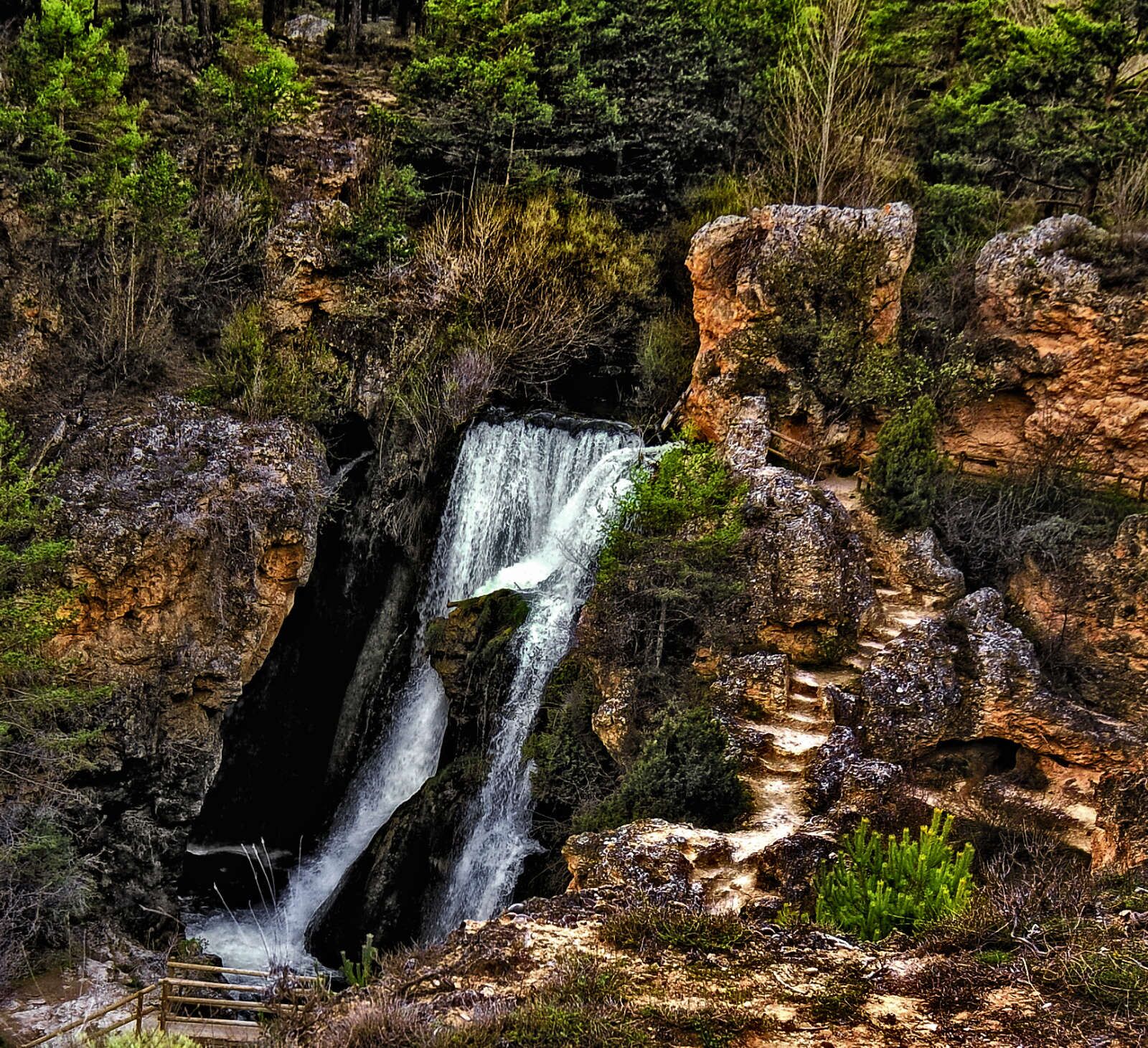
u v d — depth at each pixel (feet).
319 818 90.17
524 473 88.43
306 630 93.04
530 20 106.32
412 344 96.58
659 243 104.32
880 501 73.00
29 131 89.97
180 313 95.45
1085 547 67.51
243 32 113.09
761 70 116.47
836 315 84.02
